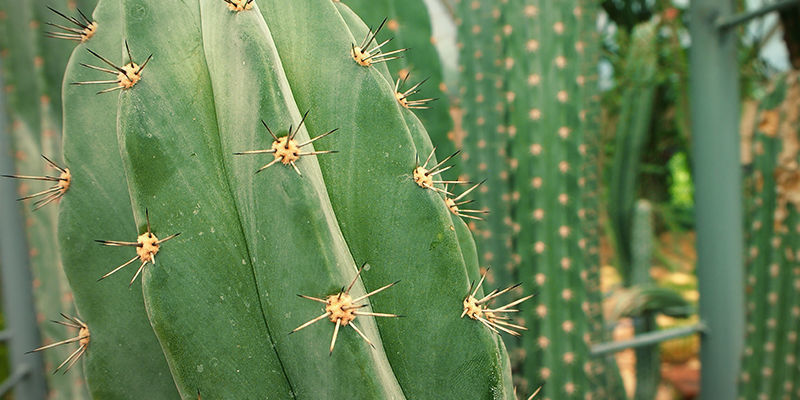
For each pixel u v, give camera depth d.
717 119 0.61
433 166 0.35
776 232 0.61
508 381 0.36
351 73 0.32
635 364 0.87
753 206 0.65
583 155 0.49
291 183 0.30
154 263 0.30
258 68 0.30
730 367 0.63
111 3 0.35
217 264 0.31
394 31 0.44
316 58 0.32
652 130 2.05
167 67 0.32
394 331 0.32
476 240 0.49
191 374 0.31
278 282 0.30
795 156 0.60
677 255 2.35
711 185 0.62
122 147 0.31
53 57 0.46
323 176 0.32
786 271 0.61
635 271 1.08
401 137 0.31
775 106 0.62
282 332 0.31
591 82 0.57
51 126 0.47
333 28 0.32
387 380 0.31
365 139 0.32
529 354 0.48
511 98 0.48
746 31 1.18
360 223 0.32
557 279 0.48
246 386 0.31
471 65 0.52
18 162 0.49
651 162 2.30
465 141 0.52
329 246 0.30
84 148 0.34
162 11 0.32
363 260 0.32
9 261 0.56
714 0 0.60
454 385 0.32
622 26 1.61
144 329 0.34
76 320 0.36
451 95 0.71
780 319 0.61
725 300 0.63
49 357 0.50
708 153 0.62
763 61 1.23
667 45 1.19
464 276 0.32
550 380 0.48
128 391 0.35
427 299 0.32
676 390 1.25
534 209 0.48
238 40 0.30
